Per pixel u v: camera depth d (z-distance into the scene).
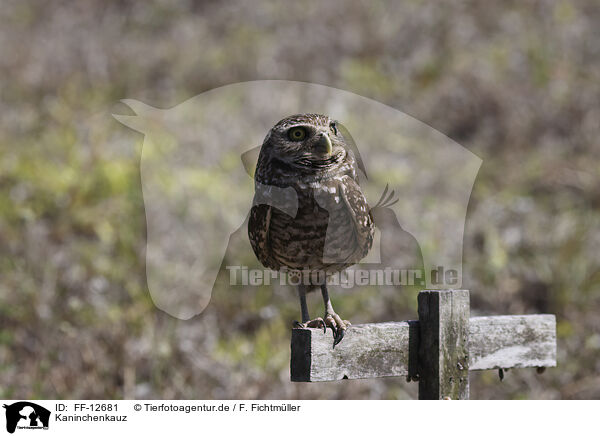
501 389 10.92
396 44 21.58
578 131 17.25
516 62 20.48
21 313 11.83
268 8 24.06
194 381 10.40
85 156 16.03
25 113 18.52
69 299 12.04
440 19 22.73
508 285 12.83
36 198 14.89
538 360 6.72
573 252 13.16
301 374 5.73
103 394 10.17
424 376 6.17
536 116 17.69
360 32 22.03
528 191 15.60
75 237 14.00
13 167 15.75
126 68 20.64
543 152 16.81
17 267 12.92
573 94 18.61
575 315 12.29
